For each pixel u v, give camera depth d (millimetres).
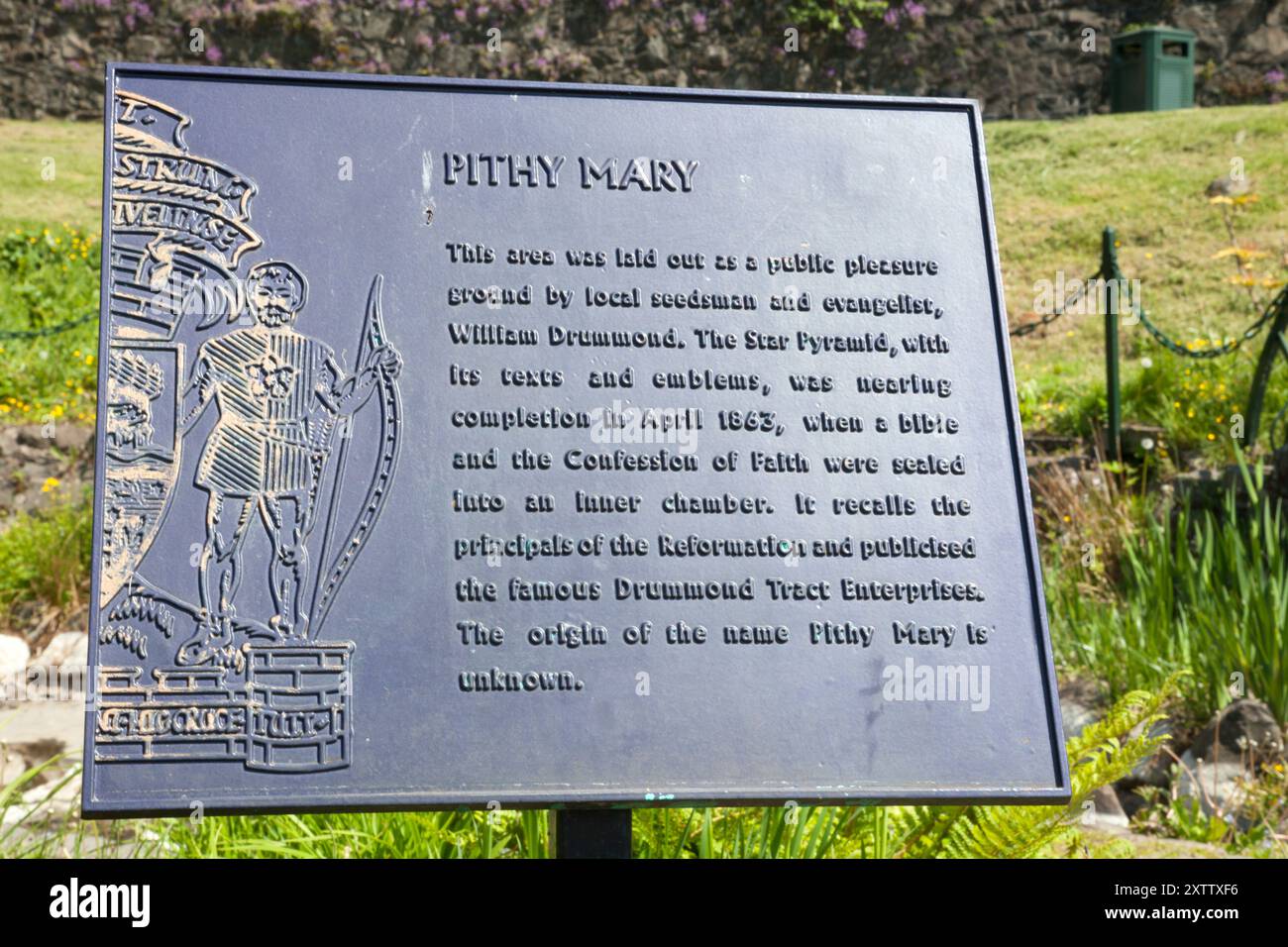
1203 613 5430
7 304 10141
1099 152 11867
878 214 3172
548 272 2979
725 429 2936
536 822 3176
